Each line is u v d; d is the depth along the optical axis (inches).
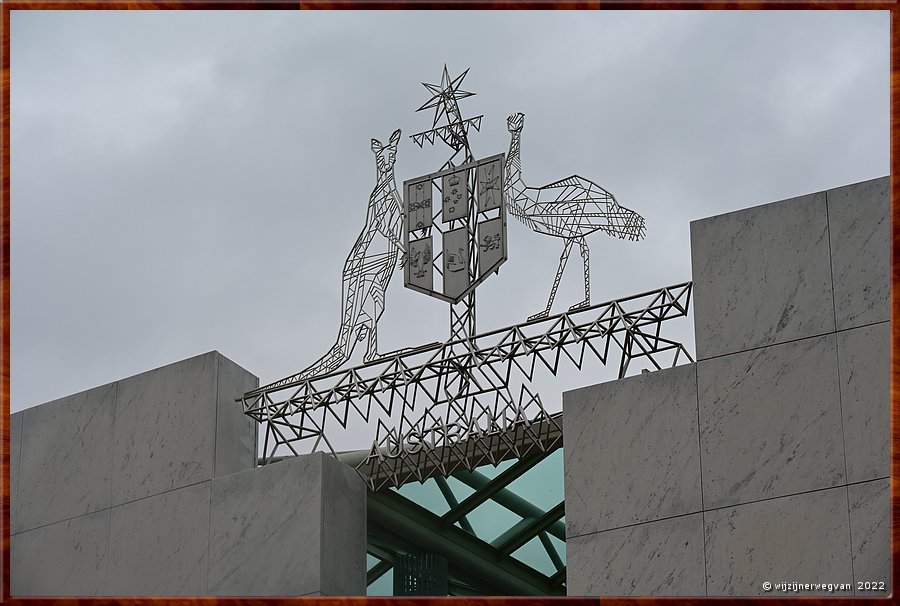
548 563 704.4
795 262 514.9
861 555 467.5
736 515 492.7
